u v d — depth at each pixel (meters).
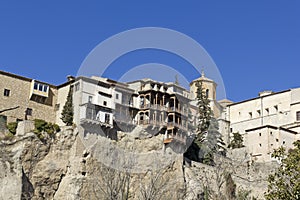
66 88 59.53
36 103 58.59
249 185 55.53
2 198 45.84
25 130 51.81
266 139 70.81
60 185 49.75
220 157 47.62
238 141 68.44
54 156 50.97
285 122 76.25
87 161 46.03
